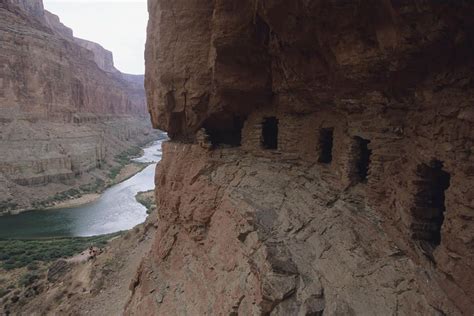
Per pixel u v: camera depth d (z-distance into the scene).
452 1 4.09
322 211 7.64
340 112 8.17
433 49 4.86
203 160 11.17
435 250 5.28
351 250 6.39
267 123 11.40
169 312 10.01
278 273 6.18
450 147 4.76
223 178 10.49
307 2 5.89
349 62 6.36
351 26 5.80
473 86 4.46
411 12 4.53
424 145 5.52
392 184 6.52
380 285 5.55
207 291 8.91
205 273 9.46
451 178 4.78
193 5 10.45
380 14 5.17
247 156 11.01
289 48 8.02
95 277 19.88
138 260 20.08
